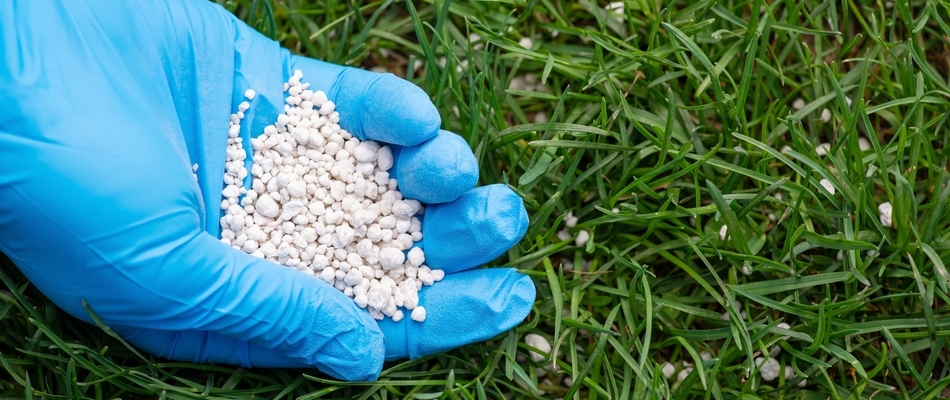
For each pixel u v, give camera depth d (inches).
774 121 16.7
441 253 15.6
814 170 16.1
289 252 15.5
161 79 15.0
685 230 16.3
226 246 15.0
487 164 16.4
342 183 15.6
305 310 15.1
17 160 14.2
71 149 14.2
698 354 15.9
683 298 16.4
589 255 16.7
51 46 14.4
